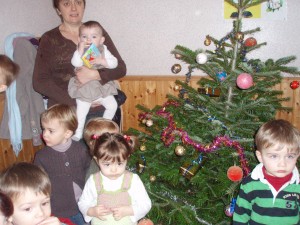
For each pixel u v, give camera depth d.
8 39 2.05
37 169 1.21
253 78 1.68
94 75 2.00
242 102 1.71
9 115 2.01
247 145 1.67
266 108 1.73
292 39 2.58
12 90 1.99
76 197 1.67
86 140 1.67
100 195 1.46
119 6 2.69
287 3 2.50
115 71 2.08
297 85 1.88
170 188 1.89
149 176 1.80
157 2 2.65
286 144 1.27
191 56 1.75
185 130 1.76
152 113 1.96
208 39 1.84
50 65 2.03
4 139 2.12
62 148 1.65
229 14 2.58
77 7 2.05
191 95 1.81
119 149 1.37
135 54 2.79
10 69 1.69
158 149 1.89
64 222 1.39
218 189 1.61
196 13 2.63
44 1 2.59
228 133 1.66
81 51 1.98
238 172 1.50
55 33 2.07
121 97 2.25
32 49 2.08
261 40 2.61
